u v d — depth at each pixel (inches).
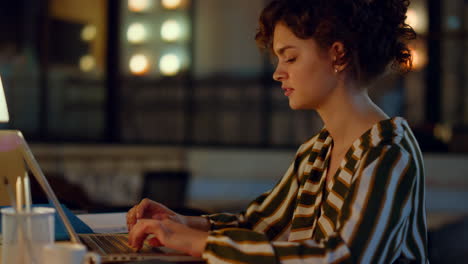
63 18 435.8
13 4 423.5
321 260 46.3
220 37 454.0
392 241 48.1
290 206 66.5
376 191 47.8
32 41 427.2
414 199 50.1
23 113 414.6
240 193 360.5
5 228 44.0
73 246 40.2
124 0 448.1
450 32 402.9
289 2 53.9
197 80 450.0
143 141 427.8
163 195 205.2
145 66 449.4
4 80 414.3
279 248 47.4
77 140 409.7
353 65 53.7
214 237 49.5
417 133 379.2
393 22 55.3
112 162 390.6
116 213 78.2
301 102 55.3
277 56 58.2
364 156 50.3
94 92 437.7
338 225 48.2
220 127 443.8
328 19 52.4
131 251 54.2
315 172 60.2
